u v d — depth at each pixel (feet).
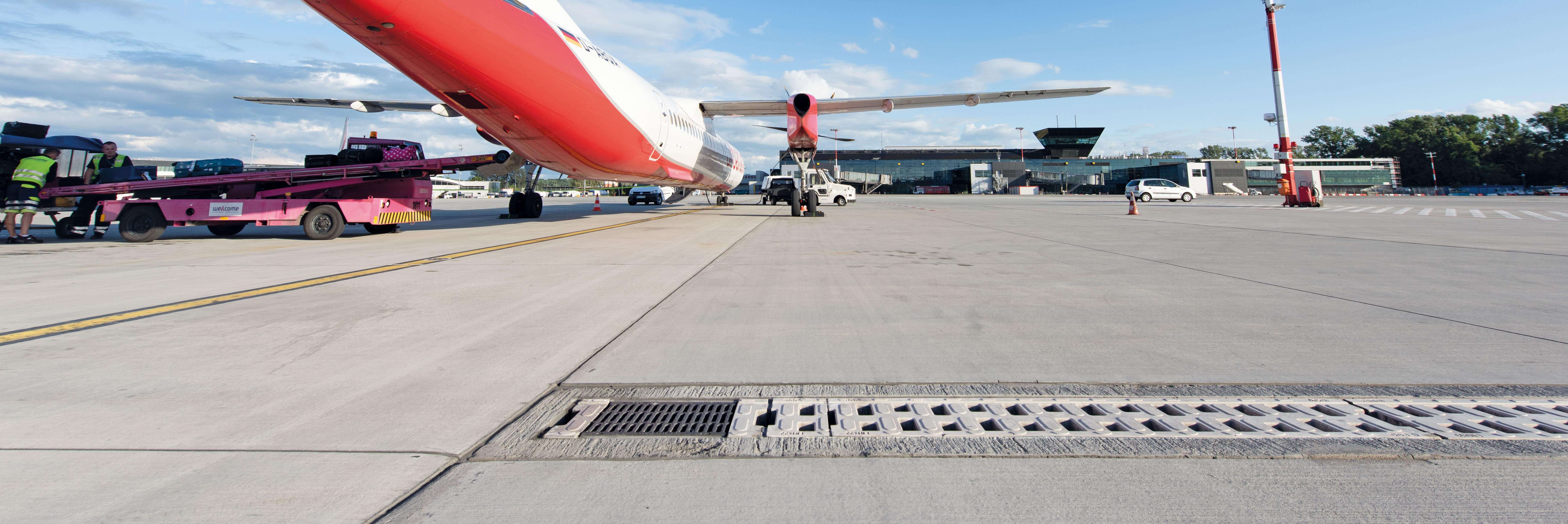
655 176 53.26
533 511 5.79
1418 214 60.39
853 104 63.67
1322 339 12.03
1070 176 277.23
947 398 8.87
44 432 7.55
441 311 15.37
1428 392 8.93
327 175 38.29
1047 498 5.97
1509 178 243.19
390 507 5.82
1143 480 6.33
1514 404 8.39
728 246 32.37
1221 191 239.50
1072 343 11.93
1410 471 6.46
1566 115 226.38
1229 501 5.86
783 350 11.55
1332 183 252.42
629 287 19.12
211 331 13.10
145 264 25.13
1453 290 17.58
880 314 14.80
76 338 12.50
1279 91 72.08
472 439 7.46
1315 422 7.88
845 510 5.79
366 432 7.64
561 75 34.71
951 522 5.54
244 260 26.61
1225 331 12.84
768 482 6.40
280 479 6.37
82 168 38.40
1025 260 25.82
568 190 347.97
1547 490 6.01
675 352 11.37
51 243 36.09
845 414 8.32
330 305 16.14
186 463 6.73
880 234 40.93
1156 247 30.91
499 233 41.88
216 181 36.22
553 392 9.24
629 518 5.68
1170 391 9.10
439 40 28.71
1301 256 26.37
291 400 8.80
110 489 6.12
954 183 289.12
